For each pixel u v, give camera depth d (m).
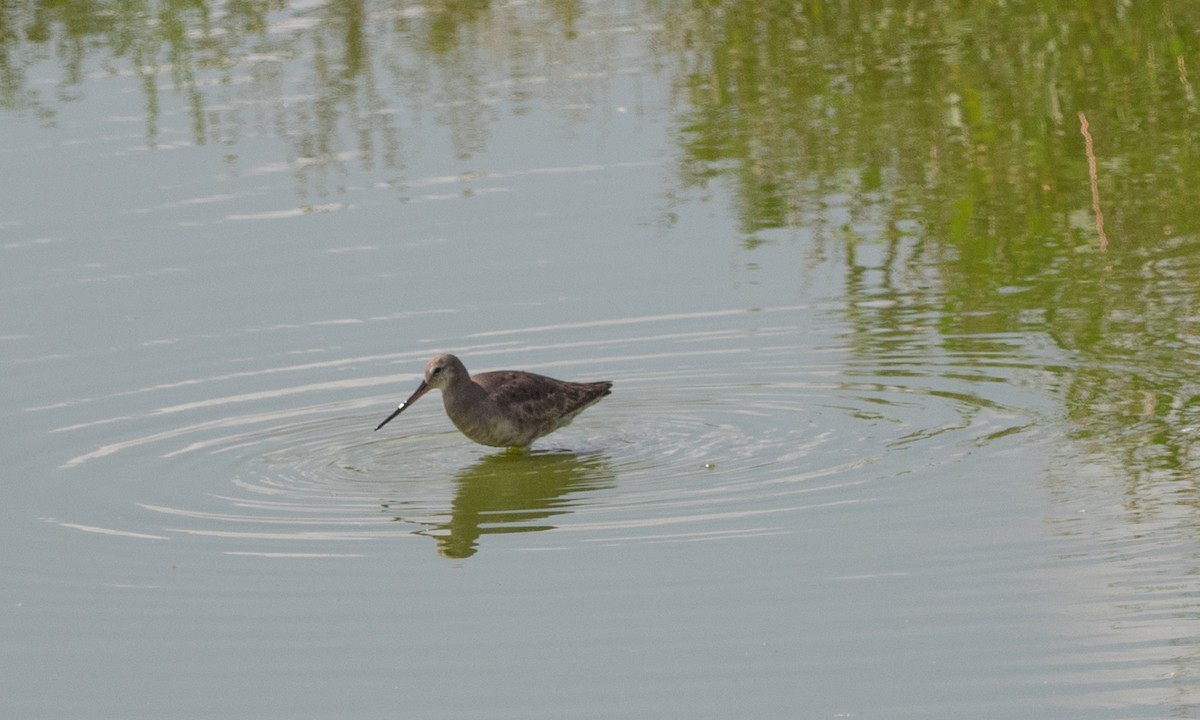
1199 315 19.62
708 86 28.33
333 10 33.19
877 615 13.45
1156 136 25.23
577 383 18.09
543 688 12.56
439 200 24.14
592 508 15.92
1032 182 24.05
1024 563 14.16
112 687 12.89
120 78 29.39
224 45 31.14
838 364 19.00
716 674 12.66
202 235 23.17
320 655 13.26
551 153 25.78
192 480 16.88
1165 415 17.05
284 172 25.31
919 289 20.94
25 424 18.17
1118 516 14.91
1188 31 28.83
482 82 29.00
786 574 14.20
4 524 15.89
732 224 23.12
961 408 17.62
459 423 17.22
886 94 27.56
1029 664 12.59
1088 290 20.58
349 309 20.95
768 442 17.19
